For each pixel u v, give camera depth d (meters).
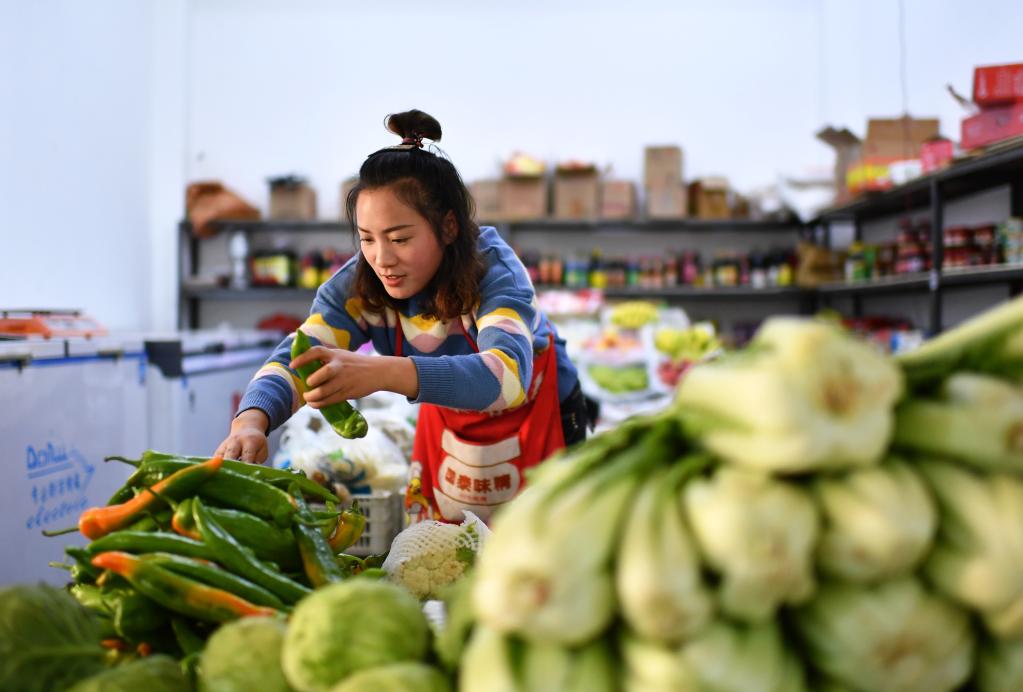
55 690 0.69
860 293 5.37
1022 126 3.07
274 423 1.27
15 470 2.10
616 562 0.51
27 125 4.30
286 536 0.90
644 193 6.08
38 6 4.39
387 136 6.19
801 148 6.13
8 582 2.06
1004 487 0.52
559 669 0.51
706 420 0.54
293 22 6.17
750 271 5.71
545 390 1.61
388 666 0.62
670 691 0.49
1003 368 0.56
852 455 0.50
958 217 4.46
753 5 6.12
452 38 6.17
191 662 0.75
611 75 6.17
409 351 1.56
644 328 4.05
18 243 4.22
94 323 2.93
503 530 0.54
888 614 0.51
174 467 0.96
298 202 5.86
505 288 1.43
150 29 5.95
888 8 5.20
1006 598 0.50
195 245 6.18
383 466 1.88
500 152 6.19
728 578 0.49
